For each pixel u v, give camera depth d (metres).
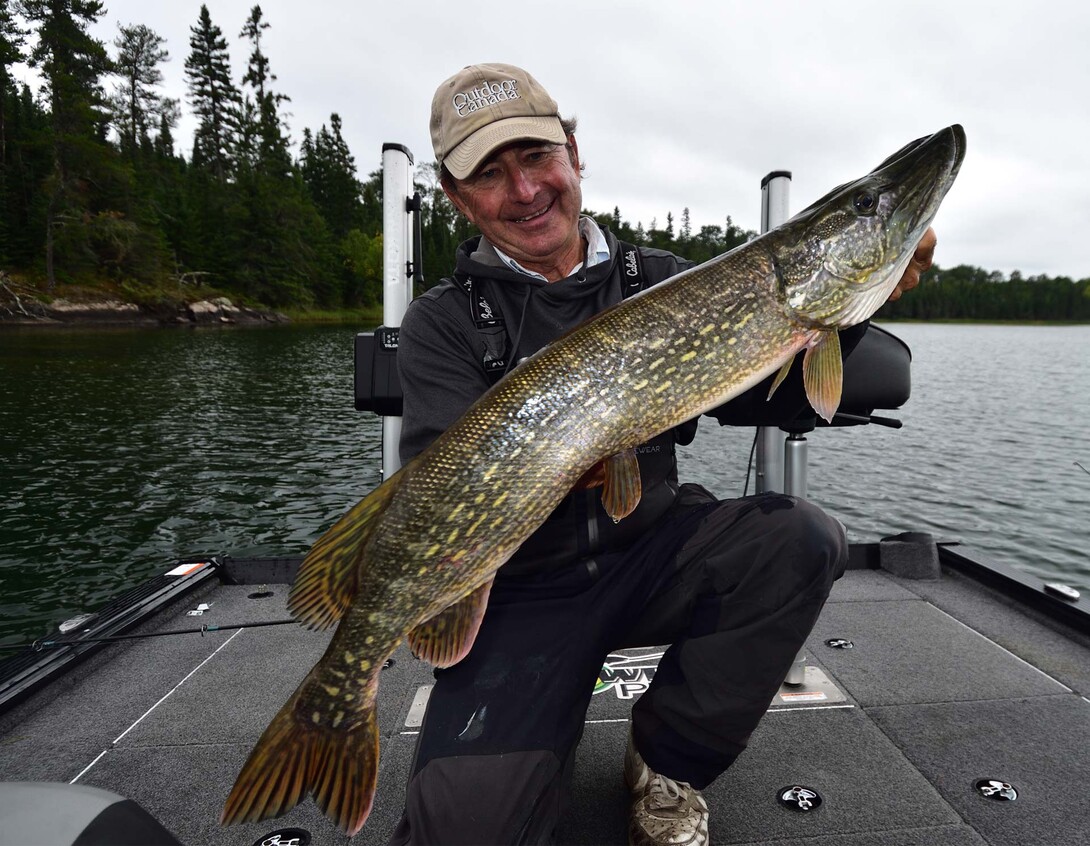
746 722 0.92
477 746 0.84
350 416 9.16
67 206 24.97
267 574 2.03
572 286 1.11
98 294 24.69
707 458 7.07
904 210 1.08
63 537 4.44
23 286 23.11
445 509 0.91
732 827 1.00
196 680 1.48
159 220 29.41
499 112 1.09
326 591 0.92
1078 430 8.81
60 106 25.53
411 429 1.06
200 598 1.91
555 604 0.97
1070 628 1.58
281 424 8.53
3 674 1.40
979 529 4.84
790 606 0.90
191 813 1.07
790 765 1.14
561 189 1.13
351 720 0.89
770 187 1.42
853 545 2.00
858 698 1.33
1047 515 5.15
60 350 15.71
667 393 0.98
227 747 1.24
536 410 0.92
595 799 1.07
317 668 0.89
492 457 0.91
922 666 1.45
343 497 5.47
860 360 1.26
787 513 0.94
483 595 0.93
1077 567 4.20
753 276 1.03
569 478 0.94
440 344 1.09
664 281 1.01
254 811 0.82
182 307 26.92
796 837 0.97
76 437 7.45
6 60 24.84
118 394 10.33
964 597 1.80
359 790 0.85
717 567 0.95
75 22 26.62
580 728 0.92
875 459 7.03
